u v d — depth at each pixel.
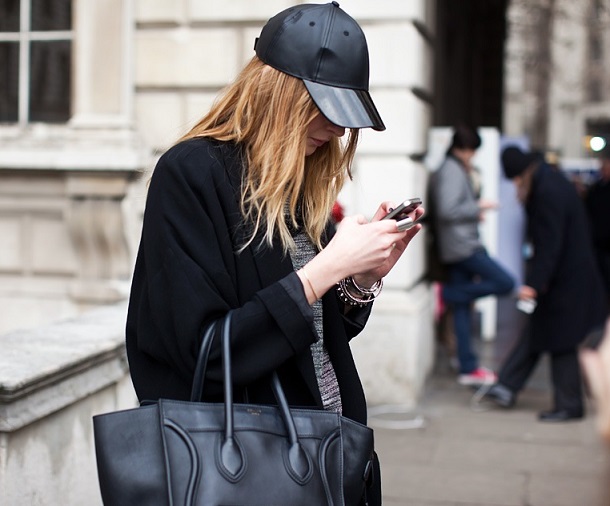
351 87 1.89
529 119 40.72
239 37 6.34
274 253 1.87
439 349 8.65
